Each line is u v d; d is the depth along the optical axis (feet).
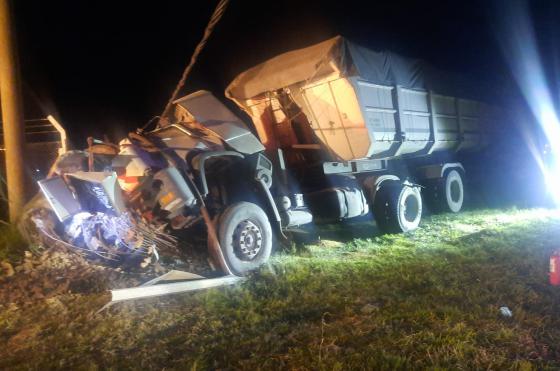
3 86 32.37
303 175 34.30
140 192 23.99
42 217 26.68
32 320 19.51
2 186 39.24
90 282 23.72
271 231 26.66
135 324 18.47
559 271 20.90
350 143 32.01
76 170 24.91
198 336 17.10
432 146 41.09
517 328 16.49
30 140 51.47
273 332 16.99
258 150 27.71
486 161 55.11
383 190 35.24
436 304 18.76
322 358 14.83
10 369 15.34
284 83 31.63
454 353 14.71
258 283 22.77
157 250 25.84
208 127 26.35
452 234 33.53
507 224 35.86
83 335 17.72
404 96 36.09
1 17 31.91
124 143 26.00
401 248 29.53
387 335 16.19
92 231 25.12
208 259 26.45
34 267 25.82
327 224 38.19
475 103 48.47
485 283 21.35
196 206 24.63
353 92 30.12
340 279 22.98
